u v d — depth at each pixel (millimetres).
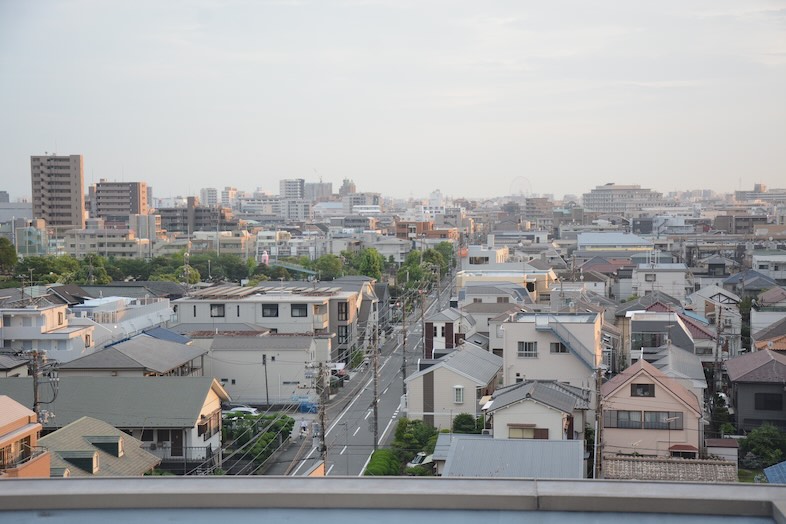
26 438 15836
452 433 24953
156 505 3268
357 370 39344
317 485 3307
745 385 25562
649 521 3113
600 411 19312
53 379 22359
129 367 28094
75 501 3258
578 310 33906
